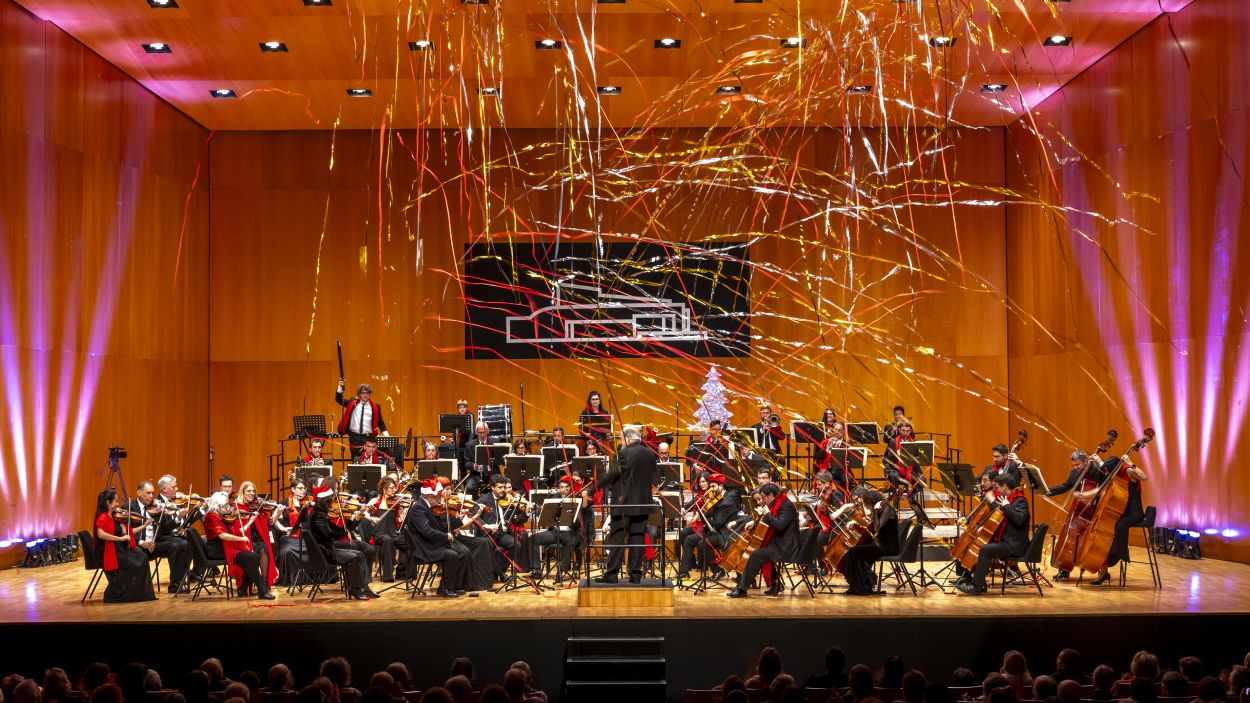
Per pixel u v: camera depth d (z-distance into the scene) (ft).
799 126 62.18
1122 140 50.57
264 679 33.27
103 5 45.73
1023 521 37.86
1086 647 33.42
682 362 61.87
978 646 33.50
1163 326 47.60
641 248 62.34
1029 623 33.55
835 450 48.37
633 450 37.73
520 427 62.23
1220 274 43.55
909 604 36.01
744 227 62.28
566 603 36.83
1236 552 43.11
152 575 42.11
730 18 45.98
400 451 49.49
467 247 63.36
